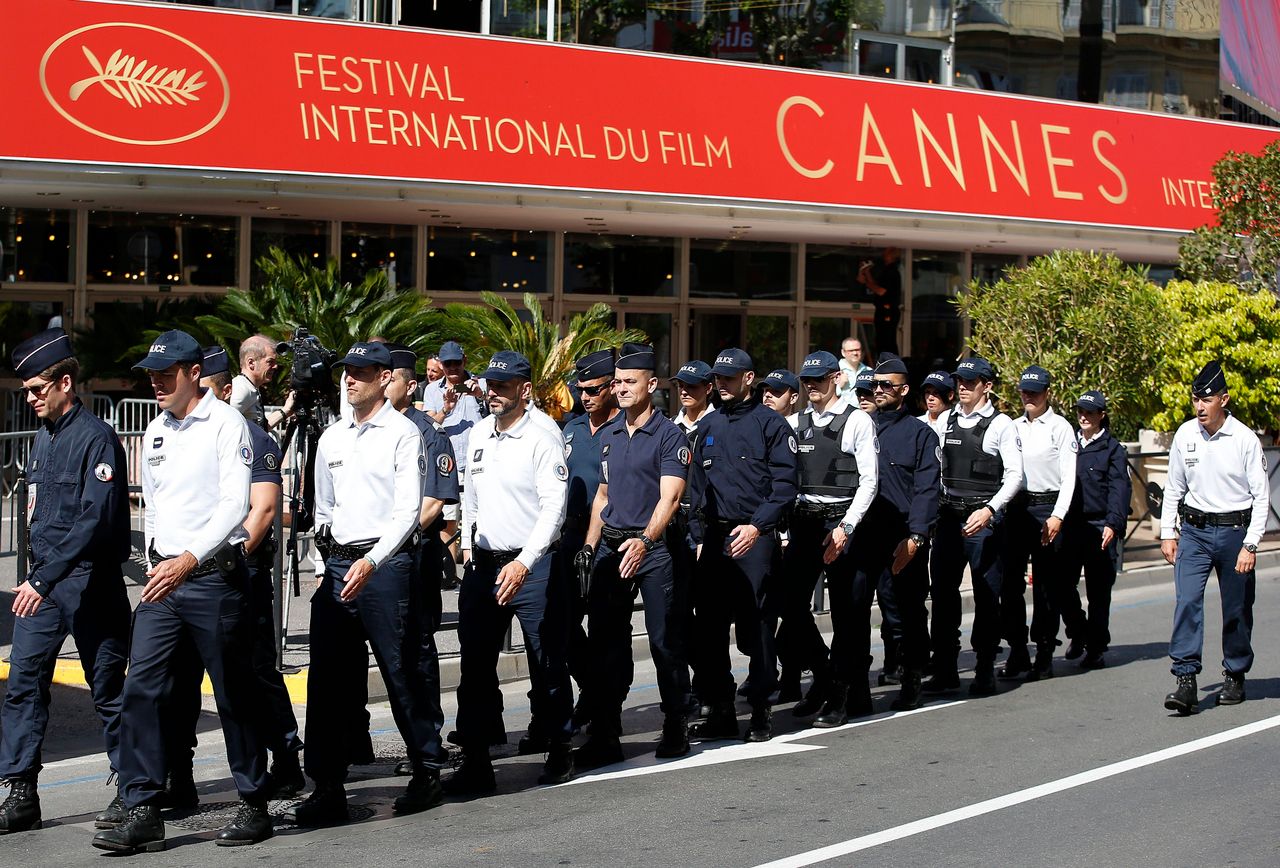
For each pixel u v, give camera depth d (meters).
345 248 18.77
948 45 21.67
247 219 18.25
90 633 6.72
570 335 16.81
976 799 7.05
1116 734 8.49
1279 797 7.09
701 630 8.51
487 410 12.39
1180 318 17.88
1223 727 8.64
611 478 7.87
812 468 8.97
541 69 16.89
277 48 15.41
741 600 8.39
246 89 15.17
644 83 17.56
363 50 15.85
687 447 7.79
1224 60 24.77
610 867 5.97
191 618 6.30
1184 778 7.46
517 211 17.19
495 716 7.36
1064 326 16.20
